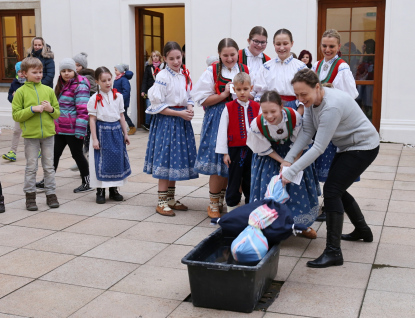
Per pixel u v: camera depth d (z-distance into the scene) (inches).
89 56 401.7
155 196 222.2
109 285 134.3
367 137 140.2
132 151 326.0
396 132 338.3
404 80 334.6
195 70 374.9
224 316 117.7
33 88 199.0
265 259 120.7
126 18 390.6
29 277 139.3
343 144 142.2
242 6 358.6
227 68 181.9
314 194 159.6
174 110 189.3
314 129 145.6
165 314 118.9
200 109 378.3
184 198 218.7
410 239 164.2
